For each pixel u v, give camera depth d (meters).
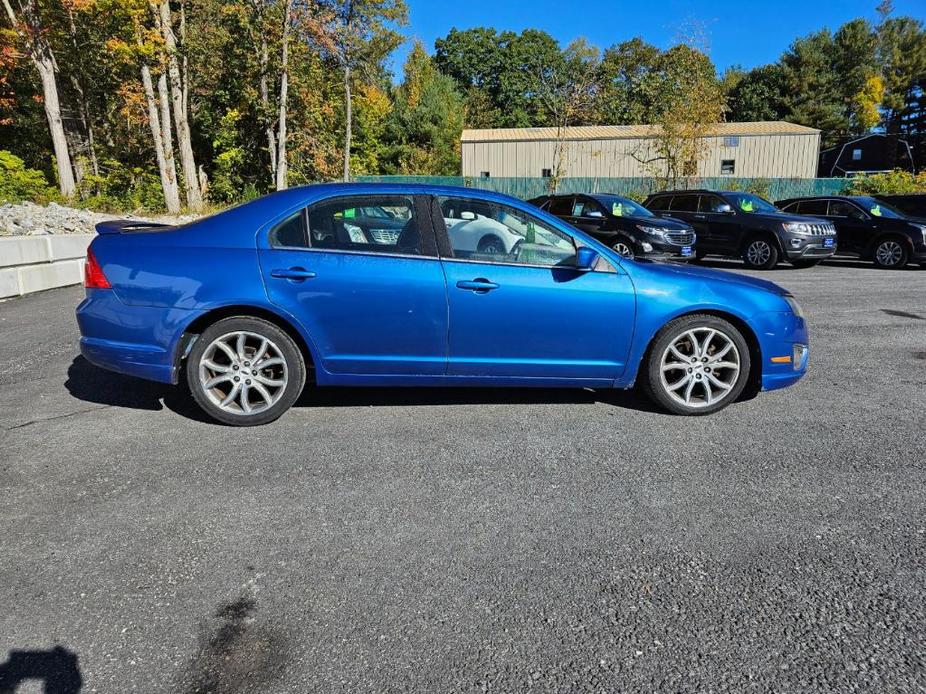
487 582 2.57
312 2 24.66
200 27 26.12
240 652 2.17
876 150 48.66
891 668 2.12
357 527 2.98
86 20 21.75
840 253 14.80
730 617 2.38
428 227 4.18
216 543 2.83
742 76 65.75
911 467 3.69
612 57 58.12
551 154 34.38
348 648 2.20
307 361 4.30
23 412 4.38
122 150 29.02
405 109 45.06
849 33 62.94
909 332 7.34
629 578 2.62
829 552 2.82
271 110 25.67
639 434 4.16
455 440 4.02
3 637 2.22
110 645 2.20
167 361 4.05
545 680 2.06
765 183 27.80
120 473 3.49
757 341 4.49
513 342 4.25
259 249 4.05
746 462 3.74
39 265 8.77
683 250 12.99
